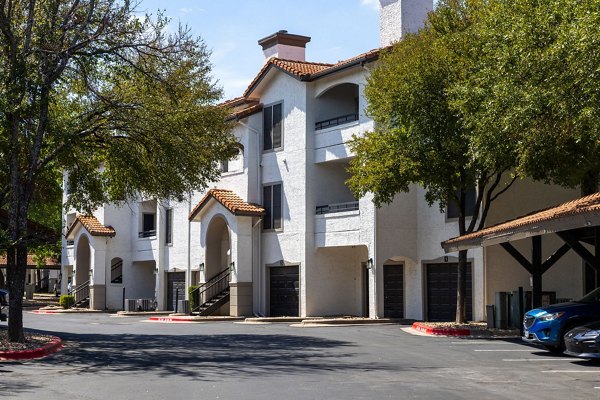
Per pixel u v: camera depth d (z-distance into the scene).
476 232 23.52
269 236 36.34
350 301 34.88
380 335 24.50
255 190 37.19
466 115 20.31
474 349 19.77
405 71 23.70
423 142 23.94
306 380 14.23
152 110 22.62
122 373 15.49
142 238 47.06
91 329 28.34
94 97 23.05
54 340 21.78
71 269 57.62
